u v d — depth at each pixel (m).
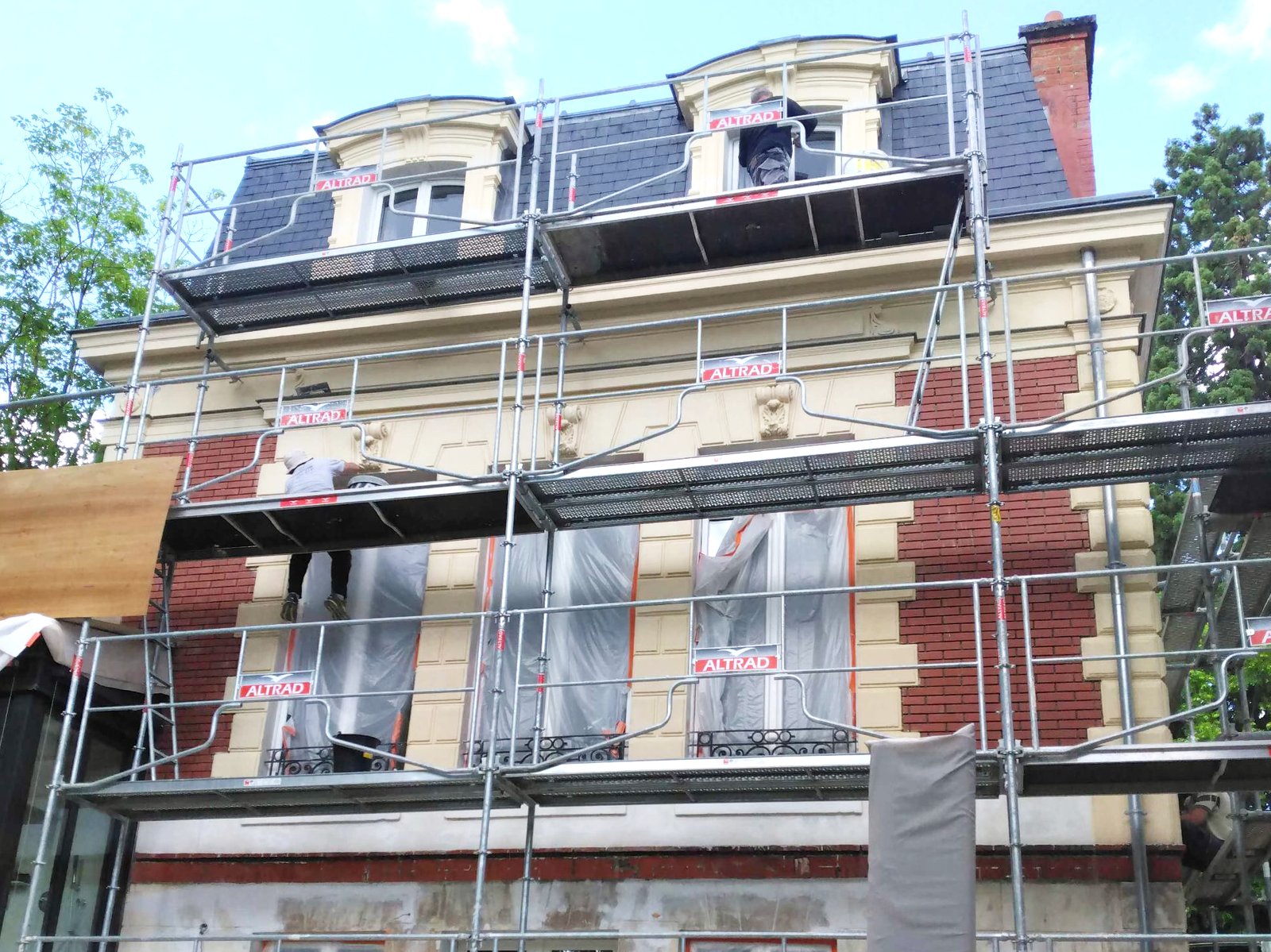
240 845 12.59
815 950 11.09
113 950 12.52
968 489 11.76
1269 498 12.01
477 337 14.22
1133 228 12.76
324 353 14.58
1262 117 28.22
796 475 11.71
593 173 15.34
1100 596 11.69
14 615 12.52
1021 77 14.80
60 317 21.73
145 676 13.27
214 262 15.16
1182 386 12.25
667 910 11.45
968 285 11.47
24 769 12.16
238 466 14.44
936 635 11.96
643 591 12.80
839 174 13.51
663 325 12.34
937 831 9.28
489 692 12.77
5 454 20.81
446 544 13.47
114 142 22.75
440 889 12.02
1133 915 10.61
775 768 10.43
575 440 13.44
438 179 15.52
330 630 13.45
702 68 15.04
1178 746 9.58
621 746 12.22
